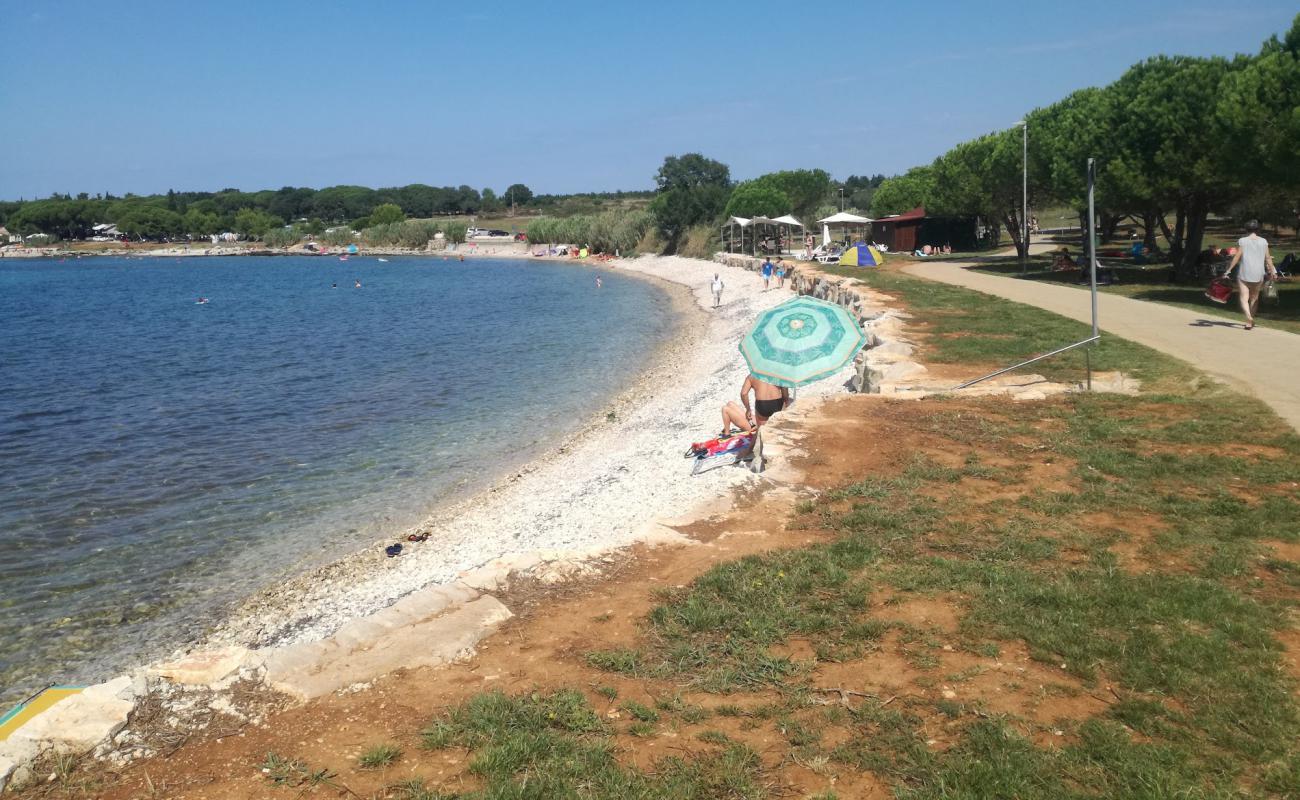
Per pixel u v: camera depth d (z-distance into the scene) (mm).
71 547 12141
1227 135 21344
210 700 5539
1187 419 10742
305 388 24094
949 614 6141
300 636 9125
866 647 5734
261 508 13719
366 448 17297
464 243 136125
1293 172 19906
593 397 21734
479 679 5609
